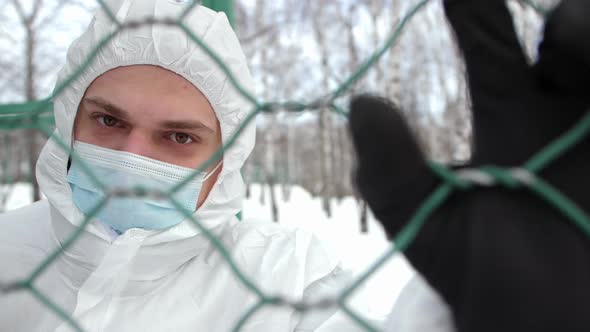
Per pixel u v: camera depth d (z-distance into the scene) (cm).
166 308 94
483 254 35
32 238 103
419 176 39
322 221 705
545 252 35
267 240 106
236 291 96
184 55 90
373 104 40
